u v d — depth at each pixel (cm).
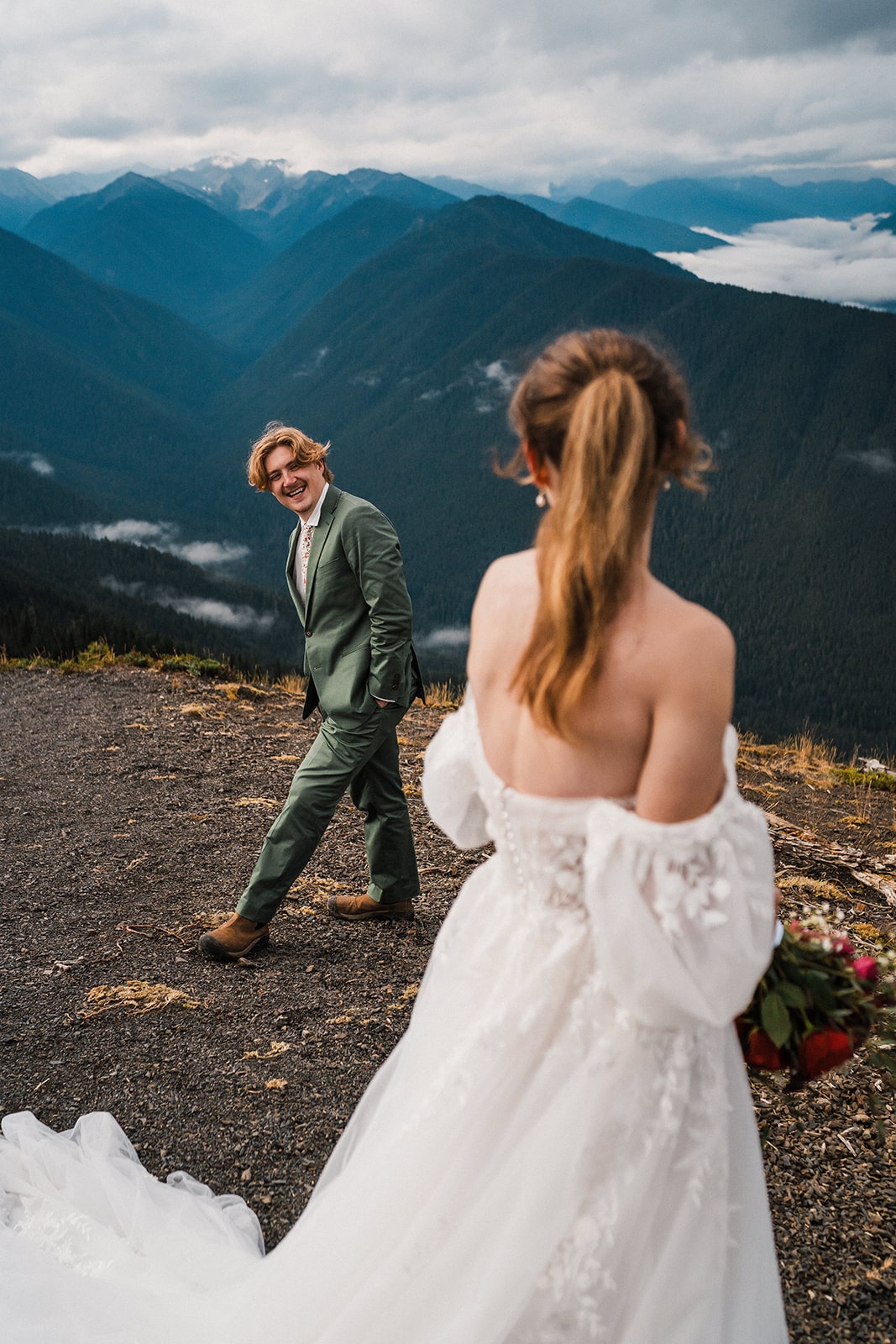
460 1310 121
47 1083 258
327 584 313
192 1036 282
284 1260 139
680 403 106
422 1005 143
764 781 687
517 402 113
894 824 585
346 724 315
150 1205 201
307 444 309
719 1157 119
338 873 406
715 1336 117
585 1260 116
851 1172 232
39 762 535
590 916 112
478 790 138
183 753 564
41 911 360
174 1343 157
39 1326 162
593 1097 117
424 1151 125
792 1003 133
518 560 126
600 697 106
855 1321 187
